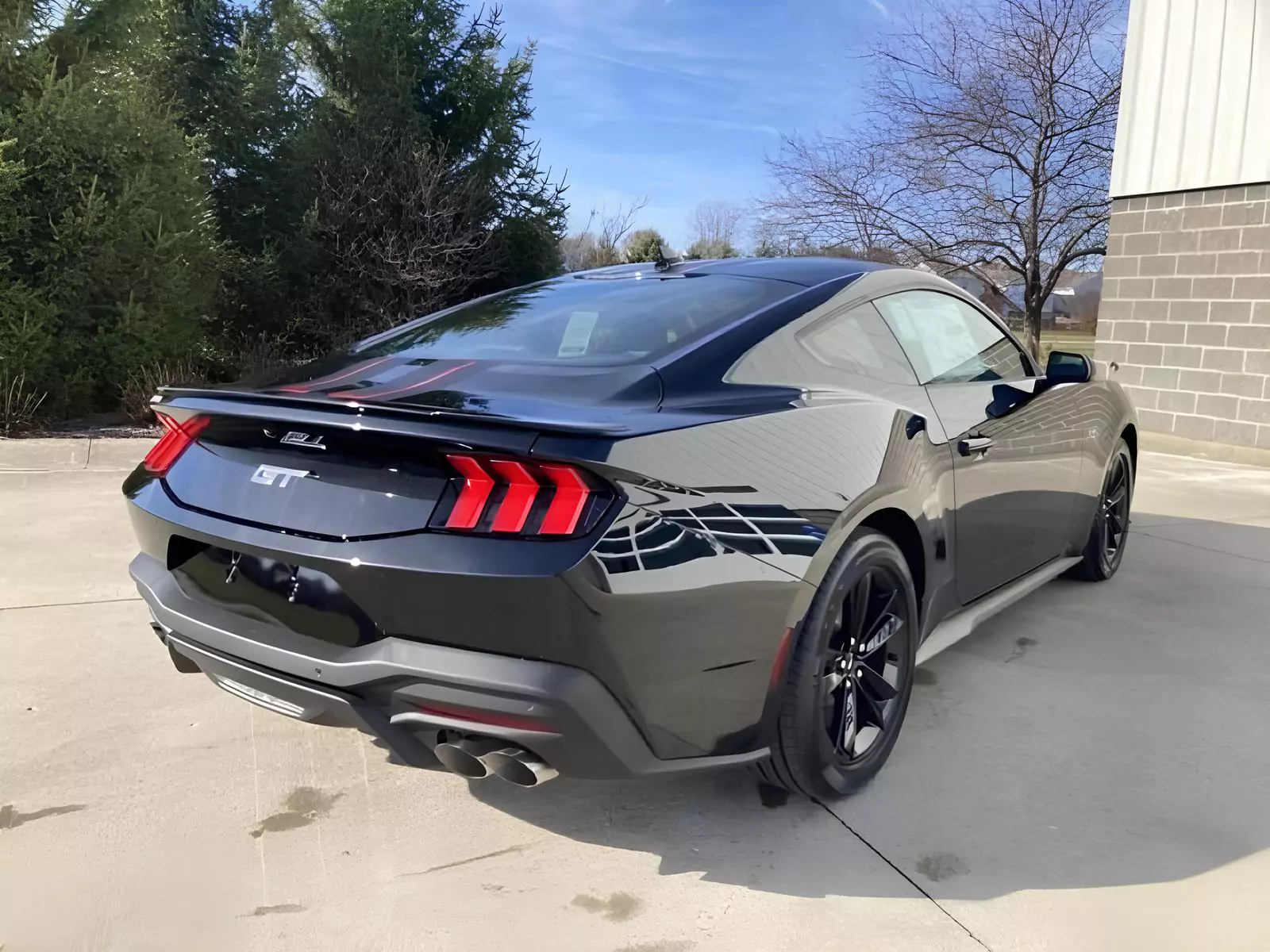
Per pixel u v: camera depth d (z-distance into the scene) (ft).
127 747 8.66
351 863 7.00
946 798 7.98
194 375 28.84
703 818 7.70
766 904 6.57
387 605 6.08
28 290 25.46
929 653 9.21
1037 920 6.41
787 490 6.85
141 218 27.30
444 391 6.86
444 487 6.08
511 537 5.78
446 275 37.65
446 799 7.94
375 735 6.43
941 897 6.66
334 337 36.96
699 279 9.20
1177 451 27.48
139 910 6.41
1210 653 11.43
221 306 34.96
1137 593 13.85
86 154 26.61
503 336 8.48
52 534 15.72
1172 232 27.22
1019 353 11.91
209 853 7.08
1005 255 49.21
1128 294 28.63
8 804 7.67
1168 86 27.02
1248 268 25.40
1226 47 25.50
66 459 22.04
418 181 37.83
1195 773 8.46
